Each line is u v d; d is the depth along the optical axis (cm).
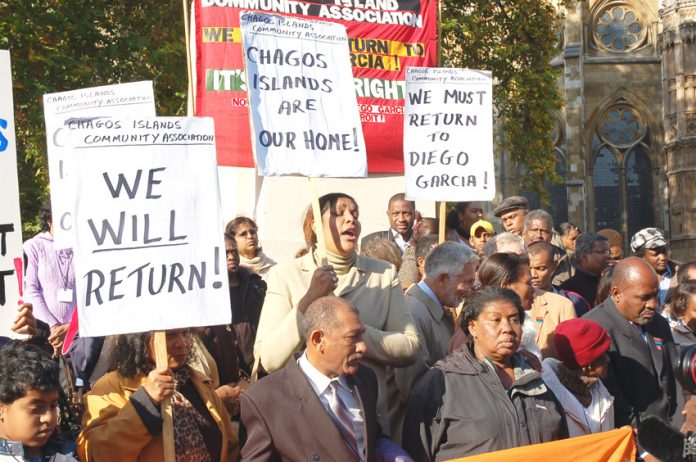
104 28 2250
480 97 938
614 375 807
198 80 1132
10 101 706
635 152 5316
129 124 604
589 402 730
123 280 591
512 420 636
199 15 1138
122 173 600
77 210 591
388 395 733
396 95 1243
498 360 655
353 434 616
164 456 582
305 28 768
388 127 1238
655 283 812
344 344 606
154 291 595
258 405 607
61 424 705
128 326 587
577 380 724
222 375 797
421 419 651
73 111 762
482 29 3114
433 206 1622
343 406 619
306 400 606
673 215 5156
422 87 927
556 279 1238
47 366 530
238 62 1136
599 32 5353
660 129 5300
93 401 608
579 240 1108
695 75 5134
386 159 1238
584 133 5262
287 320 662
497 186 4909
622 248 1319
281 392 611
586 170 5294
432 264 771
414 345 694
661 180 5284
